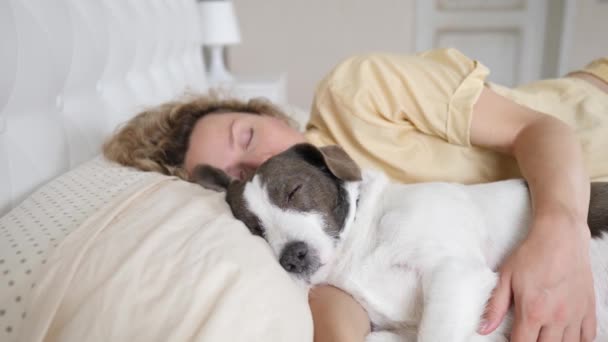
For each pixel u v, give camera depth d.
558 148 1.14
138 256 0.79
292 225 1.12
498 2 4.35
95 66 1.61
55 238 0.87
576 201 1.05
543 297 0.94
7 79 1.16
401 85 1.38
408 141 1.38
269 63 4.54
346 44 4.45
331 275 1.12
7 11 1.18
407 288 1.06
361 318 1.04
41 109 1.35
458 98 1.31
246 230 0.95
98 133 1.60
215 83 3.06
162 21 2.34
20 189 1.19
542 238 0.99
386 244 1.08
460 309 0.93
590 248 1.15
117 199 0.99
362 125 1.40
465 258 1.03
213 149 1.40
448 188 1.21
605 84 1.66
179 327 0.71
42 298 0.76
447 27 4.41
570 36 4.26
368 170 1.28
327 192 1.17
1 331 0.74
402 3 4.34
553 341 0.94
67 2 1.47
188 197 1.03
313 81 4.55
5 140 1.19
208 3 3.20
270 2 4.38
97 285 0.76
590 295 0.99
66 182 1.14
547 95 1.56
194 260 0.80
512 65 4.52
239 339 0.72
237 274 0.79
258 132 1.42
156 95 2.14
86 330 0.71
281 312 0.78
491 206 1.21
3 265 0.81
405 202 1.13
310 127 1.65
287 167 1.19
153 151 1.44
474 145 1.35
